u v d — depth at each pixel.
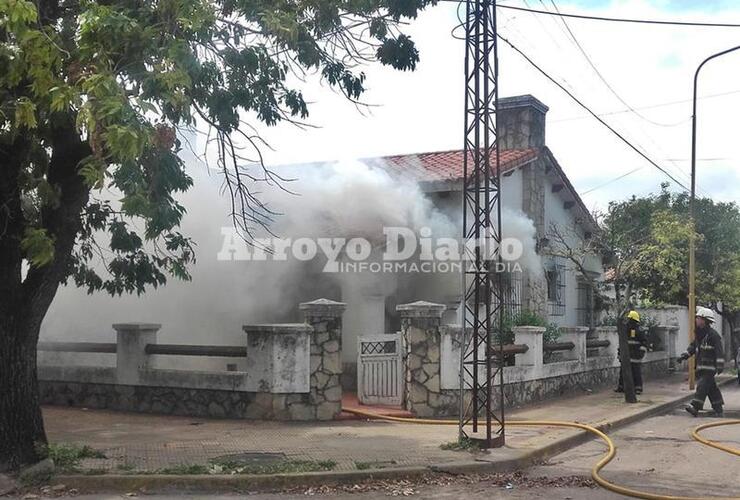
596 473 7.85
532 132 18.00
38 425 7.58
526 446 9.09
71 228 7.67
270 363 10.80
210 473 7.41
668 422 12.55
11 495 6.90
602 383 16.80
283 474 7.38
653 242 15.06
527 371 13.36
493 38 8.86
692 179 17.92
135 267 10.84
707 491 7.32
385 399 11.91
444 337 11.41
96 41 6.47
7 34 6.69
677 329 22.16
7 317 7.38
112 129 5.80
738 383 19.97
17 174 7.46
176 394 11.53
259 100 8.85
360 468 7.75
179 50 6.85
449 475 7.88
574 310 20.06
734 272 23.14
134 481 7.18
